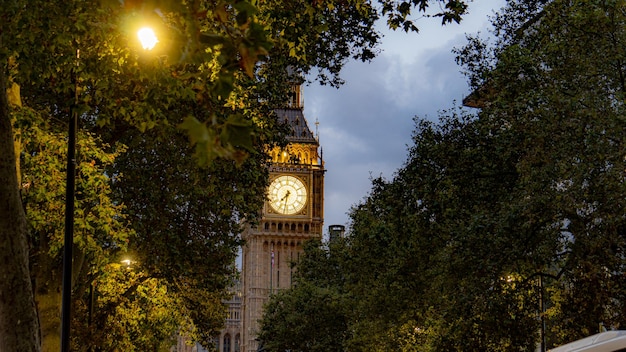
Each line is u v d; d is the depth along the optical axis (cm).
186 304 4850
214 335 5091
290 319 9162
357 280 6078
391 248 4797
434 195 3978
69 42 2117
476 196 3753
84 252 3209
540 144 3112
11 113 2202
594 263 2928
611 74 3164
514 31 4009
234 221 4116
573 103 3036
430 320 5194
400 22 2130
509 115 3469
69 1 1828
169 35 882
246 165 3581
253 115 3300
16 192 1399
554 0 3503
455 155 3906
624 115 2930
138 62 1956
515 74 3459
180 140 3634
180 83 1984
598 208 2897
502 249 3272
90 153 2930
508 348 3491
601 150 2917
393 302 5119
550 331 4044
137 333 5194
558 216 3117
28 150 2977
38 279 3347
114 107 2339
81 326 4034
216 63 2111
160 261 3928
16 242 1385
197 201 3962
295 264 10275
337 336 9106
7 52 1803
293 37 2466
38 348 1402
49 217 2917
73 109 2045
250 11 855
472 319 3488
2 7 1614
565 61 3256
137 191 3881
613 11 3134
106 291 4528
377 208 4616
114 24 1858
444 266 3534
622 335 1516
